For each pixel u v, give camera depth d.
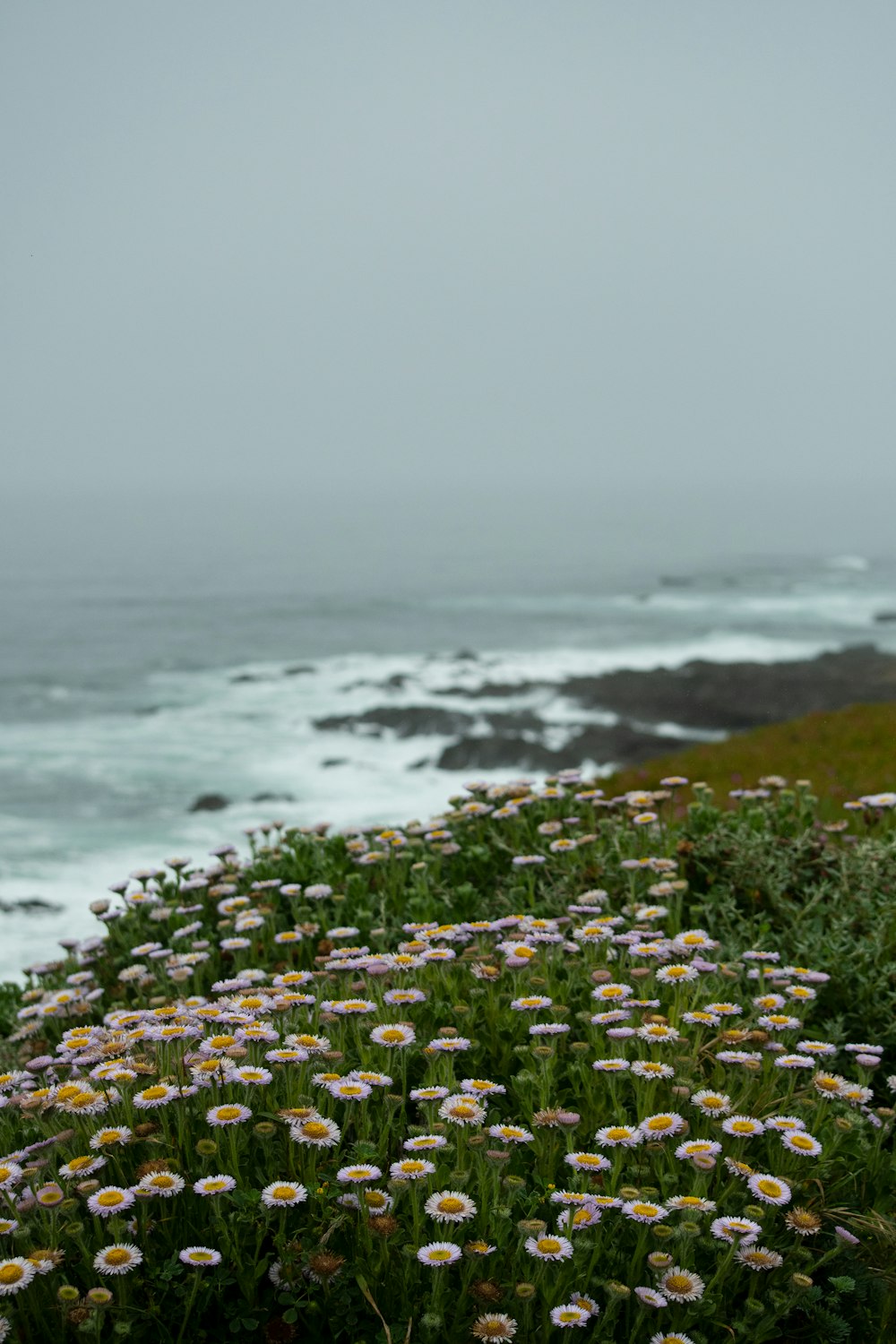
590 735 57.56
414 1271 3.99
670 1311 3.90
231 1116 4.26
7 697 76.94
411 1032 4.90
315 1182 4.27
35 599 146.75
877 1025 6.36
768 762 27.42
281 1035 5.14
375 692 74.19
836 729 32.69
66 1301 3.74
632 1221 4.13
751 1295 4.04
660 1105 4.76
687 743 56.59
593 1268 3.98
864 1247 4.36
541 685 70.75
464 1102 4.38
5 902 30.62
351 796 47.88
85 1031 5.45
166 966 6.85
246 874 8.88
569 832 8.66
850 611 128.62
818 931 7.10
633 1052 5.22
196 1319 3.91
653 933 6.18
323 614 130.50
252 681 81.94
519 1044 5.46
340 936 6.99
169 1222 4.15
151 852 40.06
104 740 61.94
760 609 131.25
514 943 5.79
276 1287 4.02
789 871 8.05
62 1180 4.26
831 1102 5.01
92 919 29.34
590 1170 4.24
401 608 135.50
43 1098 4.62
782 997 5.62
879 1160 4.81
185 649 102.62
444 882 8.33
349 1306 3.90
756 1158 4.64
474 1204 4.04
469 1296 3.94
